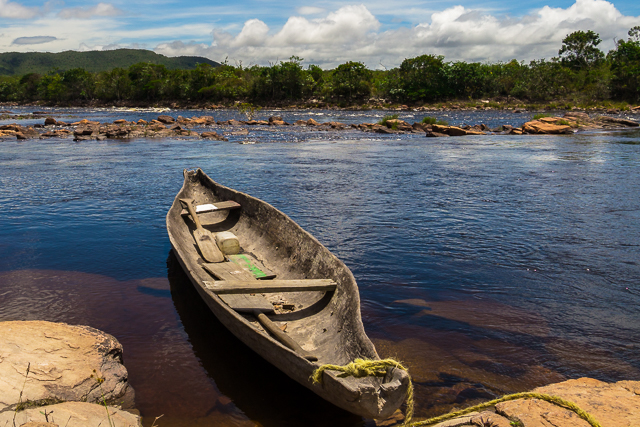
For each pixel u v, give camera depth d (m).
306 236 6.25
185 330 5.00
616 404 3.13
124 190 12.57
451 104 84.81
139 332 4.93
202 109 88.25
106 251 7.59
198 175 10.45
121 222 9.38
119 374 3.98
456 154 20.45
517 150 21.88
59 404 3.34
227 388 3.99
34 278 6.38
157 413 3.63
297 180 13.94
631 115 58.94
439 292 5.94
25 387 3.40
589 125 36.62
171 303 5.65
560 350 4.52
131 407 3.69
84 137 27.83
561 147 22.94
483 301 5.67
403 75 97.69
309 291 5.26
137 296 5.84
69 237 8.34
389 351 4.49
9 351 3.76
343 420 3.59
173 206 8.09
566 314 5.30
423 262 7.02
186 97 100.44
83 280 6.34
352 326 4.16
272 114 66.81
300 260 6.13
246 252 7.11
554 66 94.38
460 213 9.92
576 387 3.48
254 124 40.41
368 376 3.35
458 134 30.61
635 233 8.36
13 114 57.12
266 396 3.89
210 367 4.30
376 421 3.57
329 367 3.29
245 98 98.00
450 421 3.24
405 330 4.93
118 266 6.91
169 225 6.95
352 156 19.83
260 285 4.89
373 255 7.32
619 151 20.86
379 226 8.94
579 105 75.69
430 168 16.33
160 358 4.44
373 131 33.59
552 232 8.48
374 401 3.07
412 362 4.30
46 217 9.73
